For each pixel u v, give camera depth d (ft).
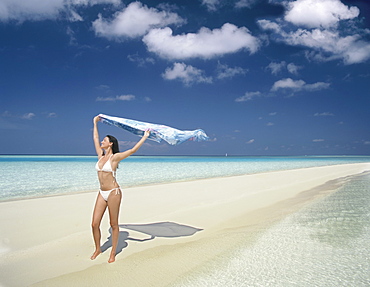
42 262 15.76
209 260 15.43
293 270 13.80
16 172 72.64
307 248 16.87
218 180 59.41
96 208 16.20
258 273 13.53
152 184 53.57
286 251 16.40
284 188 46.96
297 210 28.40
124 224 24.13
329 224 22.45
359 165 131.23
